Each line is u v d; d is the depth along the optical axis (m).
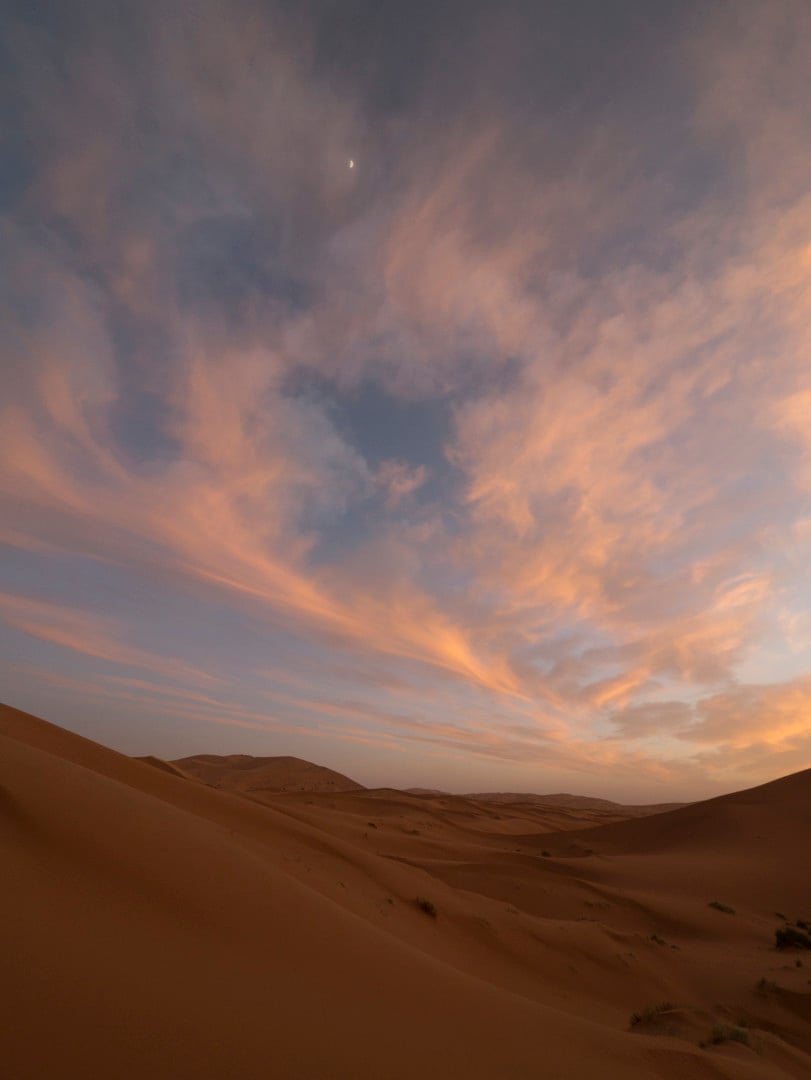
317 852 21.27
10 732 18.00
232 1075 4.00
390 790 110.56
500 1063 6.04
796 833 59.16
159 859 7.45
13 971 4.12
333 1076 4.49
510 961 18.23
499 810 113.12
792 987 18.84
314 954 7.21
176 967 5.32
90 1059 3.58
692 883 42.00
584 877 42.16
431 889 22.97
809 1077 10.38
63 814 7.28
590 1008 15.98
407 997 7.09
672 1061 7.93
